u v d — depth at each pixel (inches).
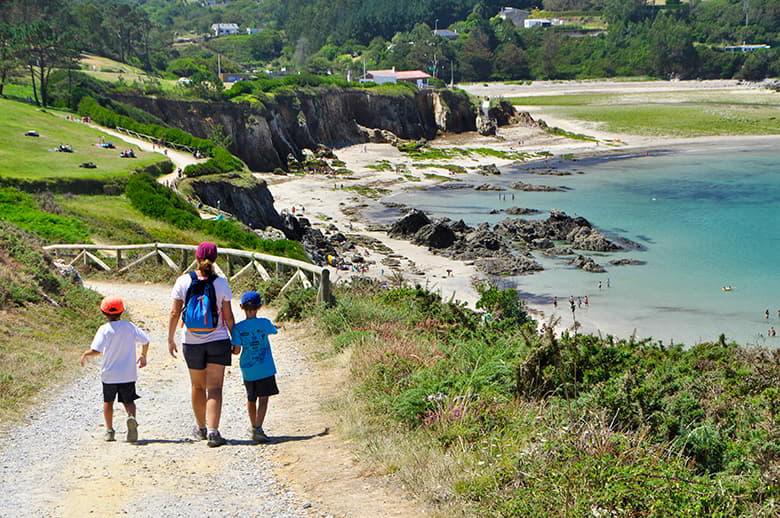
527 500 324.8
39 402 536.4
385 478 376.5
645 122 6904.5
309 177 4992.6
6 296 815.7
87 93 4968.0
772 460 366.0
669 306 2262.6
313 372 637.3
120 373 454.6
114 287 1170.0
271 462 407.2
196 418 454.9
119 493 362.6
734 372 623.8
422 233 3174.2
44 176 2817.4
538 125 6968.5
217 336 441.1
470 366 544.1
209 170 3617.1
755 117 6939.0
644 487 318.3
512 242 3139.8
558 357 488.7
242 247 2306.8
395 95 6801.2
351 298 896.3
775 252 2908.5
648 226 3390.7
